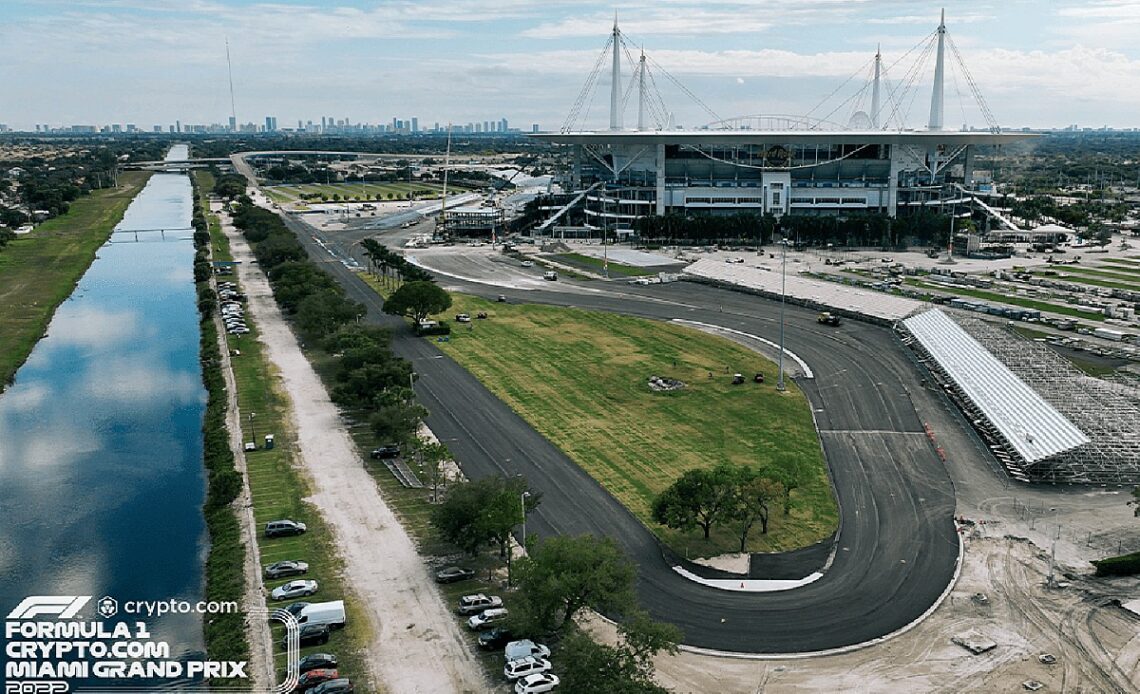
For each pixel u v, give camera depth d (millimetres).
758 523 97188
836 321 189500
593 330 187625
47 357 177125
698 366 158250
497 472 110375
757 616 78938
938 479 108438
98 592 86250
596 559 74438
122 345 186500
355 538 93062
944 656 72500
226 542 92500
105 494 109250
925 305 188750
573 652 65312
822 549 91312
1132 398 129875
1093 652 72688
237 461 114688
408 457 114875
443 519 86688
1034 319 192750
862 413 132500
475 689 68438
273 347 174000
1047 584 83500
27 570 90688
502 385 147500
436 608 79938
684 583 84625
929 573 85938
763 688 68562
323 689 66688
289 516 98250
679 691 68125
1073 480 107188
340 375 140000
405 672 70562
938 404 137000
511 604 73812
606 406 136250
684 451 117188
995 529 95062
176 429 133000
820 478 108688
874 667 71188
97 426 134625
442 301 184625
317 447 119312
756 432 124188
